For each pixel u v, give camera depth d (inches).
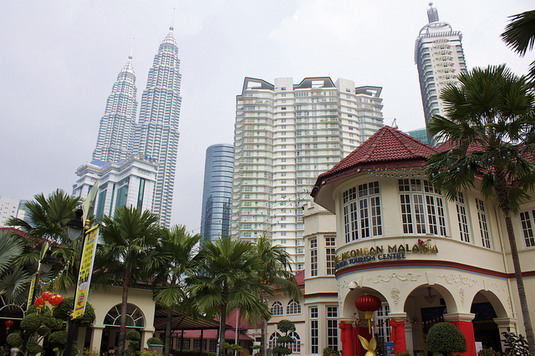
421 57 5349.4
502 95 549.6
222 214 6747.1
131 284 865.5
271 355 1071.6
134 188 6013.8
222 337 772.6
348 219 742.5
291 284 1130.0
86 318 659.4
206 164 7278.5
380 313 892.0
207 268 814.5
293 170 5295.3
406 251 640.4
